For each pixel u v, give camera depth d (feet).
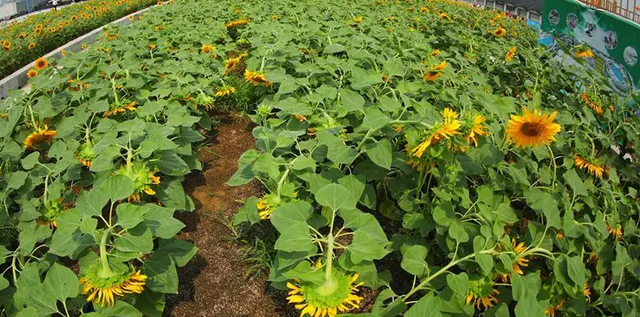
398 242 8.59
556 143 10.75
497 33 21.95
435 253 8.86
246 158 8.90
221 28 21.66
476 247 6.93
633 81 15.62
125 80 13.32
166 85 13.73
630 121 13.07
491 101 10.44
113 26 24.13
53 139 11.24
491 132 9.68
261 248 9.18
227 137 13.87
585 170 11.30
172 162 9.75
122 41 19.84
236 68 18.81
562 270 6.92
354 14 23.90
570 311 7.46
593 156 10.90
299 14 22.48
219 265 9.03
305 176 8.22
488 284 7.01
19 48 27.91
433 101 12.25
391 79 12.69
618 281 7.66
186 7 29.04
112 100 12.96
